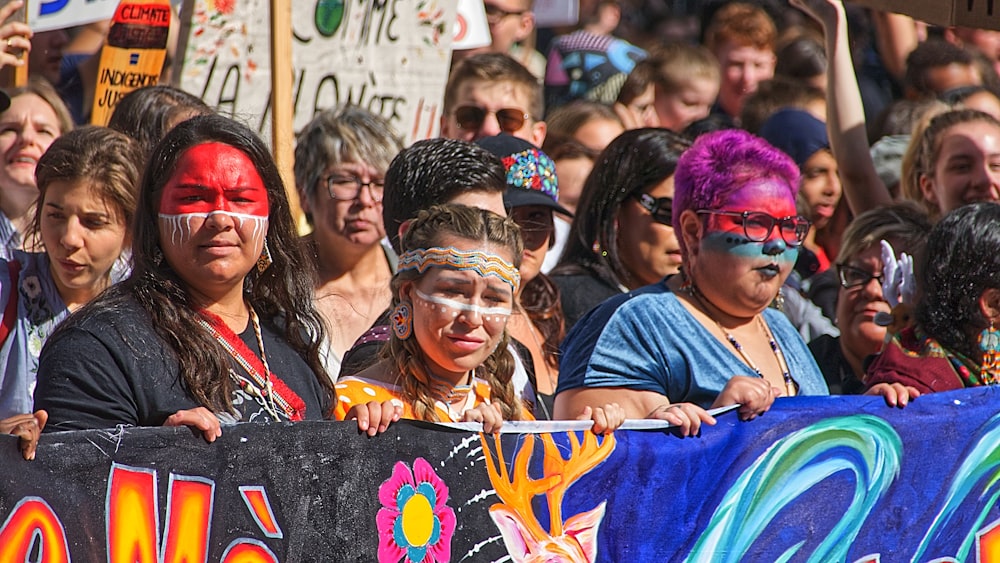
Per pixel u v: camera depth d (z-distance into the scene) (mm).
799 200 19641
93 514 8273
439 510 9781
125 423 8977
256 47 16453
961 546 11977
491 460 10047
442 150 12320
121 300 9430
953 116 17875
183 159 9695
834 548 11445
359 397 10391
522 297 14570
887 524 11688
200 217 9602
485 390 11008
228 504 8828
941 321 12156
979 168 17406
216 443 8797
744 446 11086
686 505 10852
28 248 13695
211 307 9859
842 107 18781
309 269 10578
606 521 10531
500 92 18344
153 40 17031
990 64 24328
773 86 21969
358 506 9383
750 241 11570
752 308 11805
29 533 8031
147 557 8469
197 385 9297
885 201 18484
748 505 11117
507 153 14406
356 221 14477
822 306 17484
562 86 26969
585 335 11805
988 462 12023
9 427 8031
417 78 18016
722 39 27062
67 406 8836
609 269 14641
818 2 19078
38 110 15375
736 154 11742
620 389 11406
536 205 14266
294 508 9109
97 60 21328
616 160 14500
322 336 10578
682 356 11547
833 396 11500
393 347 10625
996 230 11992
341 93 17375
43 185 11641
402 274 10547
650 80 24141
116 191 11539
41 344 11789
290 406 9938
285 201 10258
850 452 11531
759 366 11914
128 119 14125
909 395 11789
